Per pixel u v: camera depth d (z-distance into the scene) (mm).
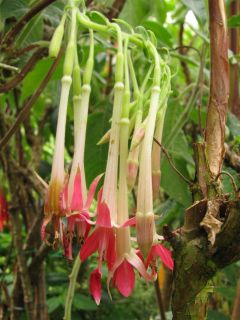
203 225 151
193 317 158
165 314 380
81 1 174
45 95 408
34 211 361
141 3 322
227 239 147
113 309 409
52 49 163
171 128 313
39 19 253
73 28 167
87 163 279
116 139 165
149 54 176
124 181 163
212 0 178
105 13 297
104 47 285
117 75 165
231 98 343
